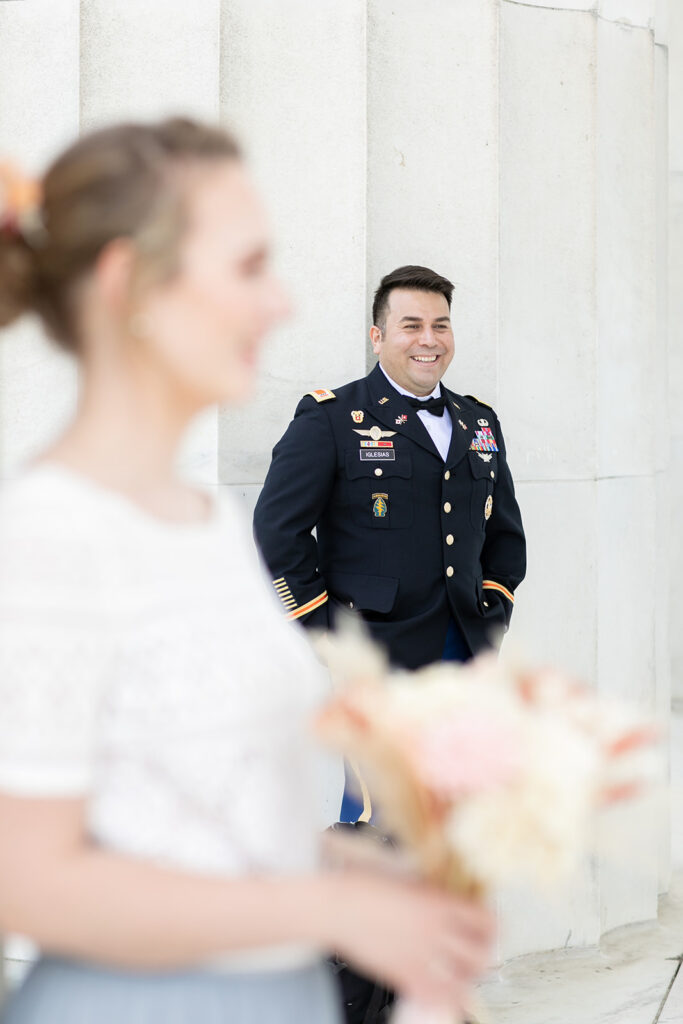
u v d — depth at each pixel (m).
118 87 3.41
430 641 3.25
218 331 1.04
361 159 3.57
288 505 3.20
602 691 4.02
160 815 1.01
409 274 3.36
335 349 3.60
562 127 3.83
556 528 3.87
